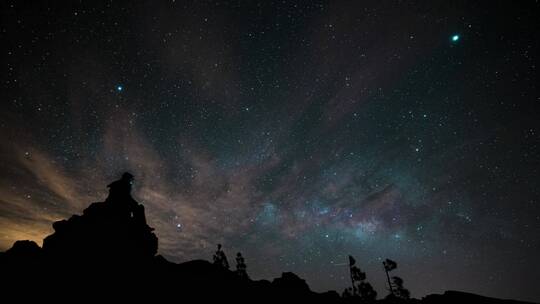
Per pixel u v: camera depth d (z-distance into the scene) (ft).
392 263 122.93
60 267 45.16
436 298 96.53
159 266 57.93
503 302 89.81
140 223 58.49
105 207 55.67
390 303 105.70
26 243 51.21
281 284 80.23
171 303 46.01
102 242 50.42
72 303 38.45
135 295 44.27
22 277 41.52
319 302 75.46
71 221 53.06
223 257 94.68
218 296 55.93
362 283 113.60
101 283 43.98
